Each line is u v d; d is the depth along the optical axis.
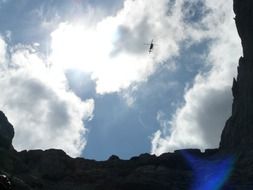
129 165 131.88
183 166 131.38
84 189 115.06
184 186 116.50
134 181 110.75
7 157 116.12
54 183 119.06
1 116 146.75
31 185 108.94
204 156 141.25
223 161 129.75
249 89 156.50
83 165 131.12
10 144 131.50
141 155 136.75
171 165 131.88
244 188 113.19
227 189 114.62
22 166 118.38
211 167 127.81
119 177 121.88
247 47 164.88
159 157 134.88
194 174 123.88
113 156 137.62
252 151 133.12
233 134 152.38
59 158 129.88
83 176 123.19
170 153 136.62
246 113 152.88
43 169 124.62
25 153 131.38
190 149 141.25
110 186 112.38
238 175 119.94
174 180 119.81
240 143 146.12
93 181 121.06
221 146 155.50
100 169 128.88
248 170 121.75
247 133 146.88
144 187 109.19
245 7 168.38
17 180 92.31
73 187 116.88
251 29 163.88
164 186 110.75
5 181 27.39
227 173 122.25
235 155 133.12
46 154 130.88
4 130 142.12
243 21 168.38
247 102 154.75
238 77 168.38
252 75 157.38
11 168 113.62
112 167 131.12
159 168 126.75
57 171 124.44
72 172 125.75
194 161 133.25
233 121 158.38
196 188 116.06
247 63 163.00
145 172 122.81
